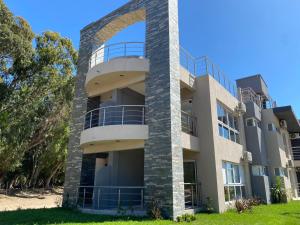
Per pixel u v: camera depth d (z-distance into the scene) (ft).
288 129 88.84
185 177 44.27
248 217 35.14
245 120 63.77
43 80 80.69
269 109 71.77
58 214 36.81
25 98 79.25
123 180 47.34
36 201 80.94
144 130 38.37
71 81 87.66
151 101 39.06
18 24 69.10
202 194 41.83
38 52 77.87
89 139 41.63
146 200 34.99
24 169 104.63
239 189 51.57
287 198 63.57
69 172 46.44
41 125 89.56
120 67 41.88
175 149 35.73
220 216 35.73
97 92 48.62
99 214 36.45
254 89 77.82
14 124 77.51
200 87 47.03
